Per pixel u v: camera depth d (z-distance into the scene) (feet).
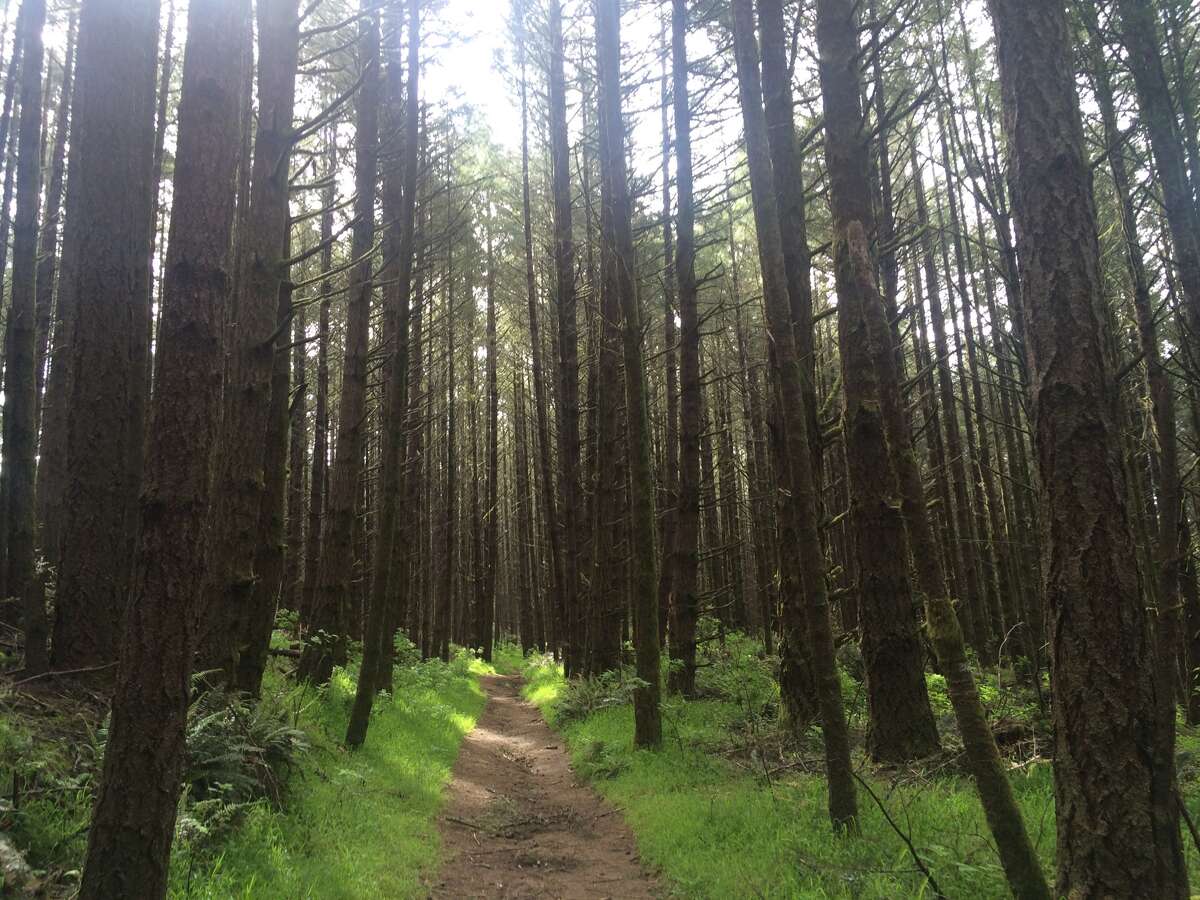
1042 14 12.23
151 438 10.82
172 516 10.61
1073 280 11.66
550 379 82.12
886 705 23.61
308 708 29.12
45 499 33.50
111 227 21.50
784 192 28.37
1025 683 34.01
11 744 15.01
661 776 26.48
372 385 47.44
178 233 11.29
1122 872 10.52
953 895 13.74
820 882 15.06
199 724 17.97
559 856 21.42
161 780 10.28
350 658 46.96
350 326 39.19
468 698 54.49
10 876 11.38
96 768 15.79
